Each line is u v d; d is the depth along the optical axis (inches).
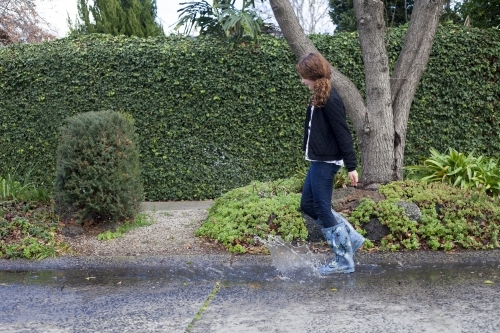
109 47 327.9
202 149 333.1
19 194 263.0
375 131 233.3
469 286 154.0
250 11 318.3
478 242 197.3
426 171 267.6
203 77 327.3
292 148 331.0
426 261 183.3
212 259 190.1
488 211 208.4
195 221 239.1
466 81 324.8
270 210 213.8
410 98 242.2
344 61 321.4
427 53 241.9
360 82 323.3
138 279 171.5
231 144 331.9
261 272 175.2
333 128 159.2
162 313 137.4
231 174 333.4
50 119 334.6
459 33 323.0
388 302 141.2
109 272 180.7
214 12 319.6
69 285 166.4
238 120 329.7
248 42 325.4
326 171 165.3
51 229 221.1
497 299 141.3
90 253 202.5
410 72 241.3
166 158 334.0
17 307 145.2
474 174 247.8
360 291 151.6
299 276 169.6
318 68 157.9
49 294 157.0
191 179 335.3
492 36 323.3
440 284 156.7
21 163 339.3
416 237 198.5
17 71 333.4
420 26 240.5
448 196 214.1
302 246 201.6
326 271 171.3
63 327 128.8
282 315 133.3
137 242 212.2
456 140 328.8
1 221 220.8
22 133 338.0
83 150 218.4
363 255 191.5
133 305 144.8
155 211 263.0
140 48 325.7
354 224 204.5
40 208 246.4
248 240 202.5
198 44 327.3
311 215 176.7
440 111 327.0
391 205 206.5
